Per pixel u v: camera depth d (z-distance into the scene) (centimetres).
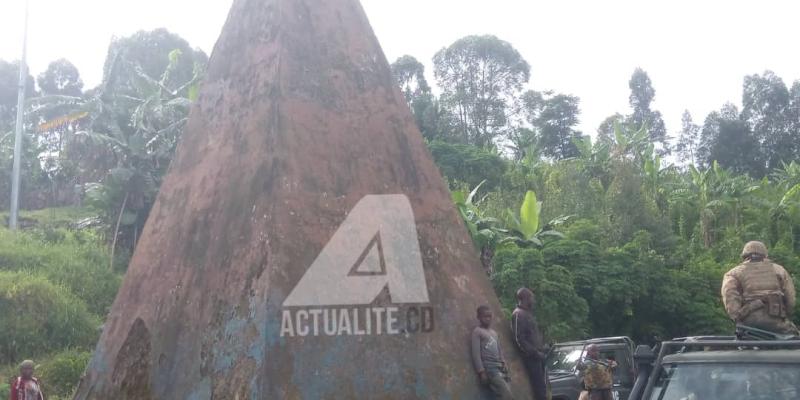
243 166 563
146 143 2416
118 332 589
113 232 2423
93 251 2323
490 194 3102
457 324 567
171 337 538
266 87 578
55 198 3912
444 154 3903
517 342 612
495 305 606
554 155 5697
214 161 596
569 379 1193
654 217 2819
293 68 583
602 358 1253
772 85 6144
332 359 500
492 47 5469
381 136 602
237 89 611
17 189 2792
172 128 2427
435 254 584
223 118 612
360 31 638
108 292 2056
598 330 2119
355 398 497
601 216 2712
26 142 3772
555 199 3034
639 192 2897
